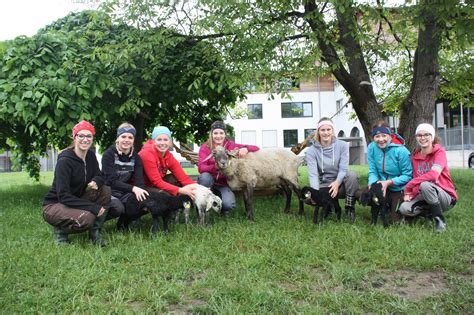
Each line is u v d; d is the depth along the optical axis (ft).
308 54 20.25
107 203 14.30
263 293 9.02
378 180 17.34
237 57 20.88
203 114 32.68
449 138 78.13
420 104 23.00
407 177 16.24
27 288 9.84
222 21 19.58
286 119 113.91
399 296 9.00
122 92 23.40
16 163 33.73
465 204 20.36
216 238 14.10
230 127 33.30
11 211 21.34
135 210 14.97
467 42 19.85
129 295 9.27
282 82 19.74
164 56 22.63
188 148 25.44
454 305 8.49
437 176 15.07
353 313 8.24
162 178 17.44
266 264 11.36
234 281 10.09
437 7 17.70
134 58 22.13
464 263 11.17
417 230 14.35
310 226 15.72
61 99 20.10
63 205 13.66
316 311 8.23
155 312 8.57
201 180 17.76
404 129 23.86
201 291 9.57
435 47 21.91
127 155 15.58
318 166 17.89
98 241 13.85
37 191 32.78
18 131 27.50
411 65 31.58
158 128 16.62
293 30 19.53
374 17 19.40
